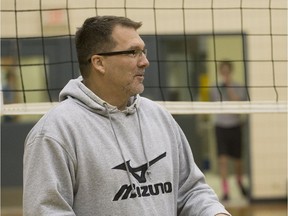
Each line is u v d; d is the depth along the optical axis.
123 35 6.31
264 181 21.55
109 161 6.15
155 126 6.58
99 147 6.16
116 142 6.26
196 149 22.09
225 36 20.92
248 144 21.47
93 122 6.25
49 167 6.02
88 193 6.11
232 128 21.12
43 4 16.72
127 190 6.16
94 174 6.11
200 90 21.03
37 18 19.52
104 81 6.35
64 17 19.47
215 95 20.48
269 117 21.39
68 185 6.07
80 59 6.45
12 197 21.62
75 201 6.14
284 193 21.53
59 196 5.99
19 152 21.72
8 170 21.70
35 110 8.38
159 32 20.27
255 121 21.38
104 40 6.30
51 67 19.66
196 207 6.67
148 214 6.20
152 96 16.44
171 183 6.46
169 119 6.76
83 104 6.32
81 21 16.80
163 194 6.37
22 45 19.61
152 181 6.33
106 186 6.11
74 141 6.11
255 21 20.55
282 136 21.44
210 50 21.03
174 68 21.00
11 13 19.19
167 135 6.64
